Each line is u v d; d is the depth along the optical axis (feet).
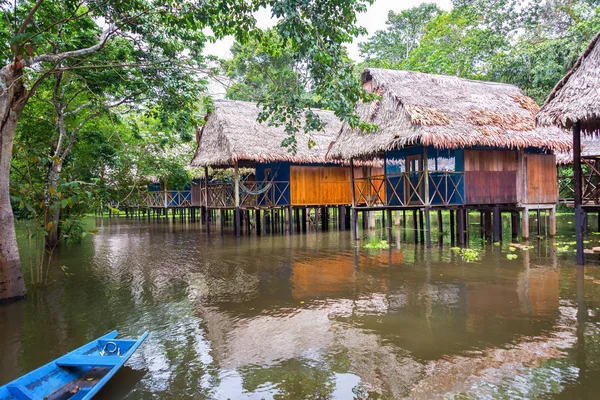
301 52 21.36
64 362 12.57
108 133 48.39
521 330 16.03
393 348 14.76
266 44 24.23
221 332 16.94
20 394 11.01
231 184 55.77
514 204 39.58
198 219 88.79
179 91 33.81
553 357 13.58
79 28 31.30
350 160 43.91
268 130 53.16
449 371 12.89
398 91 37.29
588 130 29.53
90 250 42.16
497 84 44.09
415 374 12.78
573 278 23.86
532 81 64.54
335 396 11.66
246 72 80.43
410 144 35.63
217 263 32.58
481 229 47.32
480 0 73.51
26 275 29.25
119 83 35.45
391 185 39.63
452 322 17.17
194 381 12.76
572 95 25.00
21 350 15.48
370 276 26.03
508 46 70.08
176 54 32.42
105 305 21.22
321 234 51.80
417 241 41.68
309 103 23.49
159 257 36.60
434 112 34.81
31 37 19.61
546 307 18.69
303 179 54.34
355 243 42.11
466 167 37.14
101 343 14.32
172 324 18.07
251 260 33.47
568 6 65.87
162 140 51.93
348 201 57.31
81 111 43.29
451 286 22.89
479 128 34.86
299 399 11.55
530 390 11.60
